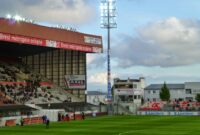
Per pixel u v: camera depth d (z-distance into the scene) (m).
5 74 121.00
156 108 143.62
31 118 93.94
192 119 105.31
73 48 124.56
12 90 114.12
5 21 103.69
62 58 135.12
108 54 128.38
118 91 175.25
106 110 131.12
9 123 88.62
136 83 174.75
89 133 66.94
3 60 130.12
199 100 188.00
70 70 134.38
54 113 101.19
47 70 136.25
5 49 126.44
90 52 132.88
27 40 110.00
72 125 85.69
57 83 135.38
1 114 92.06
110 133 66.31
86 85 133.00
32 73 131.88
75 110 120.44
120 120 102.00
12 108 97.12
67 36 123.12
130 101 172.88
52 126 83.38
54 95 124.75
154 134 63.53
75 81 133.62
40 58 136.88
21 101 110.31
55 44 118.75
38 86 125.44
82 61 133.50
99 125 85.00
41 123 94.06
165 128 75.50
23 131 71.50
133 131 69.19
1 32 102.25
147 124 86.88
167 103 151.12
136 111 137.62
